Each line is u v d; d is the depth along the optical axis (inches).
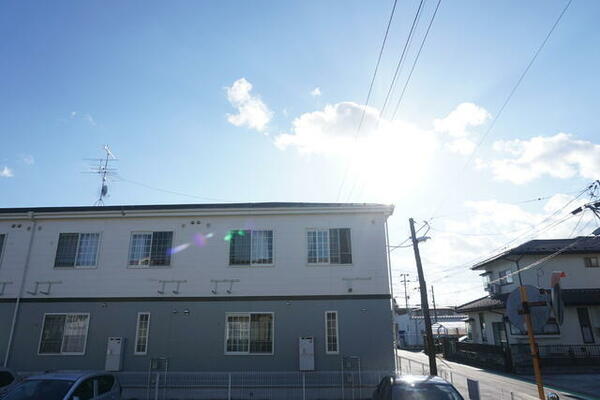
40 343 640.4
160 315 641.6
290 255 660.7
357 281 646.5
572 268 1082.1
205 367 615.5
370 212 677.9
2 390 376.8
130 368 617.3
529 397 611.5
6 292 664.4
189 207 679.7
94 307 651.5
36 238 690.8
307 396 587.8
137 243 679.1
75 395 336.2
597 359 954.1
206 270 658.8
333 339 621.3
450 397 311.0
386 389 340.2
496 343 1195.9
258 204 680.4
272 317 634.8
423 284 754.8
